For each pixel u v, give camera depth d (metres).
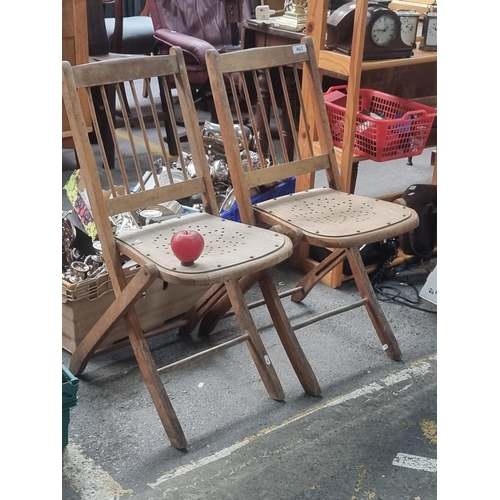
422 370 2.24
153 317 2.39
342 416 2.01
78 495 1.69
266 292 2.10
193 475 1.77
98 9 3.60
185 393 2.10
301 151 2.74
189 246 1.71
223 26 4.28
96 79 1.88
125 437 1.90
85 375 2.17
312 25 2.53
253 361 2.21
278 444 1.89
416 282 2.81
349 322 2.52
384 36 2.43
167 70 2.03
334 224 2.03
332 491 1.73
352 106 2.43
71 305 2.16
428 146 2.76
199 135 2.09
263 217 2.13
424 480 1.78
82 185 2.32
